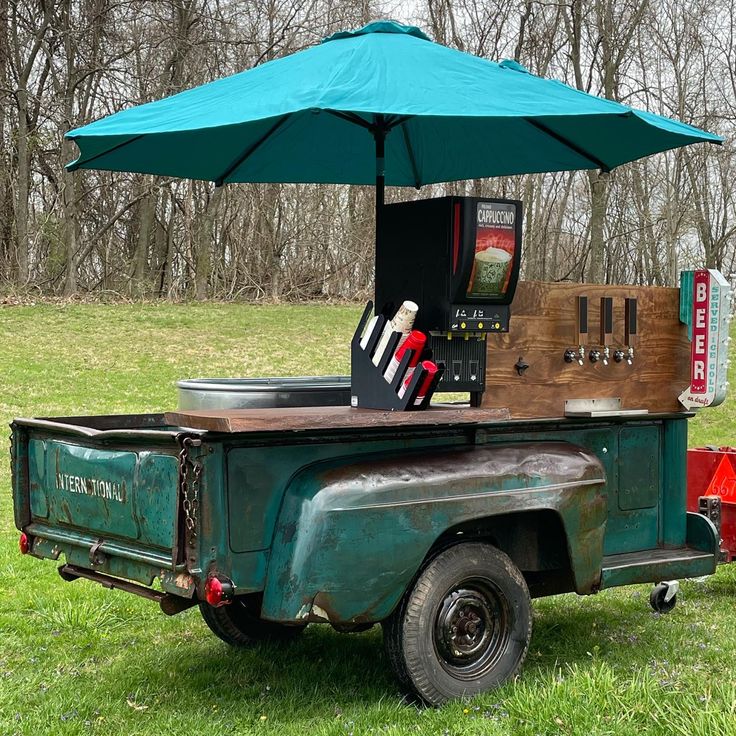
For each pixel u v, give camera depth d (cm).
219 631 539
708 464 664
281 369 2066
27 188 3100
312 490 414
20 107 3056
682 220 4038
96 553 441
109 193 3725
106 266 3722
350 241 3800
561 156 652
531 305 494
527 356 493
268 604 411
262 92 455
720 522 582
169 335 2366
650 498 550
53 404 1622
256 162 655
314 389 636
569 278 4609
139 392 1762
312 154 658
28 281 3116
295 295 3616
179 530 396
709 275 543
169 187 3550
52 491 477
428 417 441
